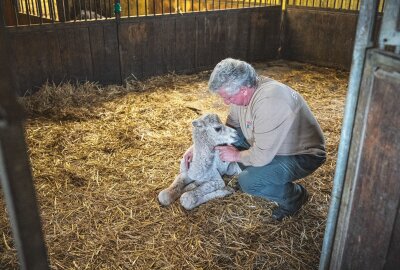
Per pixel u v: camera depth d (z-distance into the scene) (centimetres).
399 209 137
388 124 133
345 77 620
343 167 158
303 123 237
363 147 146
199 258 236
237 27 659
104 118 441
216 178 296
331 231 174
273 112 219
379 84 133
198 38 616
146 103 493
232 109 269
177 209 279
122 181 316
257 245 247
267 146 225
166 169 336
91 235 255
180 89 552
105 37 525
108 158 353
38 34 474
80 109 462
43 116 441
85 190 303
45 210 278
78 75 520
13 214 94
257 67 679
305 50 704
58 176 321
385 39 138
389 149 135
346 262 170
